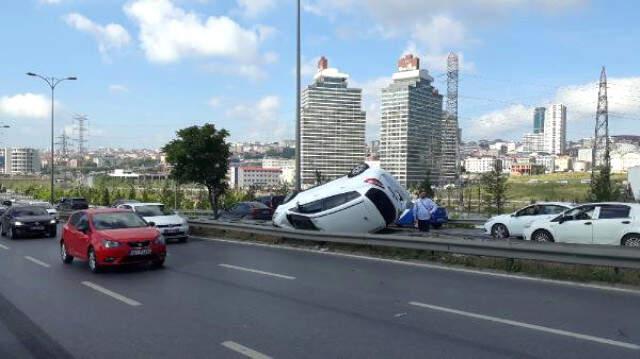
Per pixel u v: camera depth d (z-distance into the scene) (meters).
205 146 30.41
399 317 8.17
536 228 17.16
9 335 7.49
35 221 24.08
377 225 20.34
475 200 81.69
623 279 10.57
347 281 11.46
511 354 6.32
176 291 10.62
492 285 10.75
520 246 12.10
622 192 46.19
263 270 13.24
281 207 21.45
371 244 15.80
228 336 7.27
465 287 10.56
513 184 111.94
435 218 26.38
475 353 6.37
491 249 12.75
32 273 13.36
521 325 7.60
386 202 20.16
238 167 156.00
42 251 18.64
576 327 7.46
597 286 10.45
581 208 16.47
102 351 6.70
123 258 13.18
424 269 13.00
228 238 22.23
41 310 9.03
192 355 6.48
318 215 20.12
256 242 20.47
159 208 23.12
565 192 92.44
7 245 20.95
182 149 30.05
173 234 20.97
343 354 6.41
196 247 19.30
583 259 11.14
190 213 44.28
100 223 14.29
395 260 14.62
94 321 8.21
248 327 7.71
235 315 8.45
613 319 7.89
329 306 9.01
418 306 8.91
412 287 10.63
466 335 7.14
